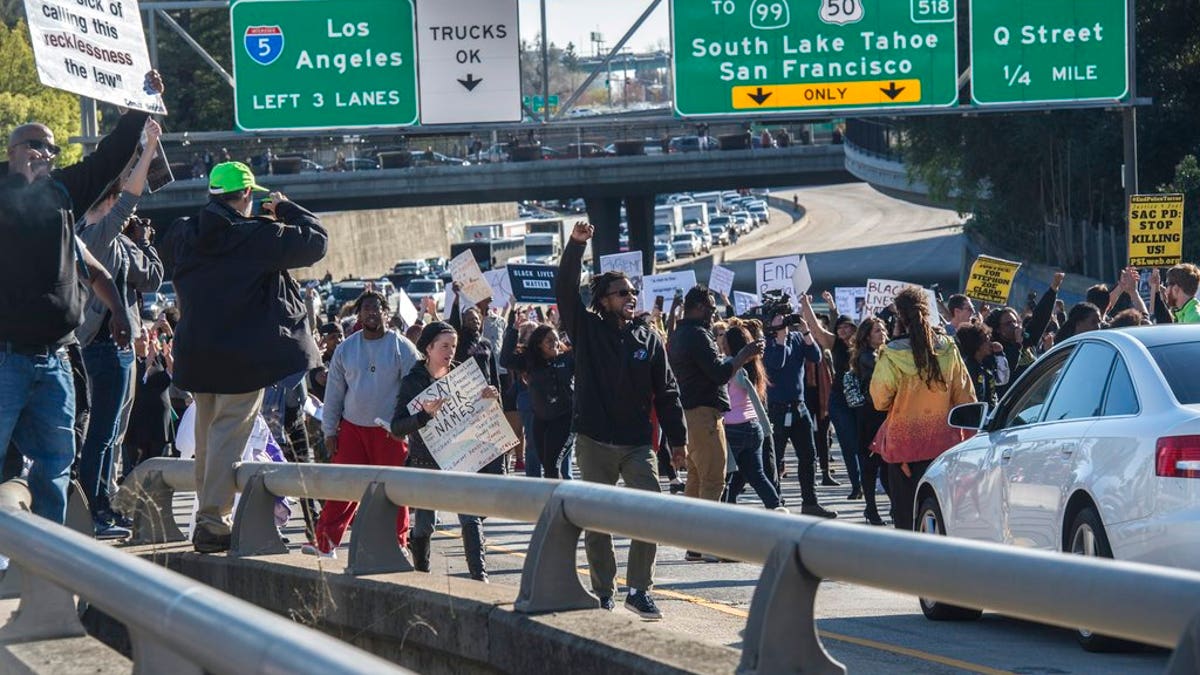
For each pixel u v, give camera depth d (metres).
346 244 120.12
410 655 8.30
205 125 109.25
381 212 129.50
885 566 5.17
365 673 3.67
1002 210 67.81
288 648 4.00
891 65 34.00
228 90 109.50
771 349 19.17
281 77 35.59
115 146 9.15
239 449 10.39
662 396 11.28
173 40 108.94
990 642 10.56
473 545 12.22
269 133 35.66
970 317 21.58
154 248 13.98
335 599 9.04
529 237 123.12
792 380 19.19
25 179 8.41
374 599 8.60
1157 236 28.62
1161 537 8.97
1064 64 33.59
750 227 156.75
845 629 11.26
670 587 13.55
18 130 8.44
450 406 11.76
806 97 34.22
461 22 35.38
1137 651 10.02
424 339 12.07
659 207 136.88
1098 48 33.50
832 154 77.81
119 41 9.57
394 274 107.75
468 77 35.50
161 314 20.02
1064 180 62.06
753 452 16.69
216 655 4.39
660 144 78.12
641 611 10.22
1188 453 8.94
